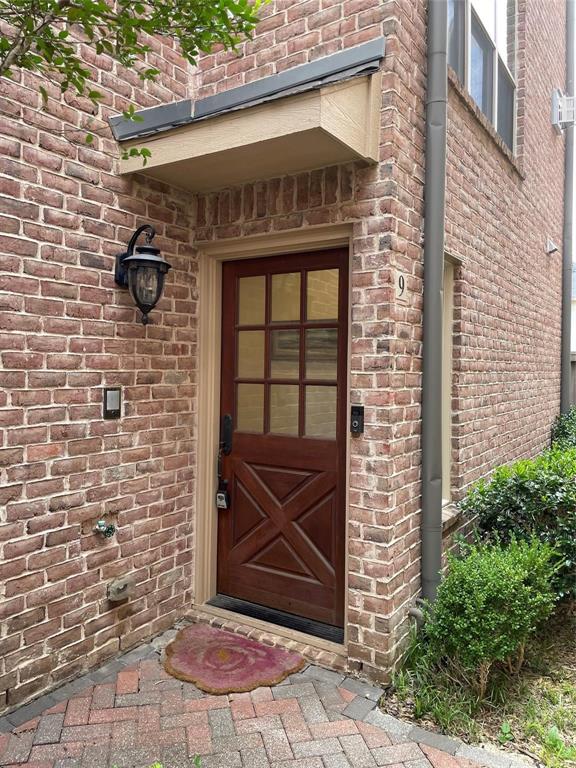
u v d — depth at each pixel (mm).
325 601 3211
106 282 2822
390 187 2680
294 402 3318
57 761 2123
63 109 2578
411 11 2857
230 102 2764
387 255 2682
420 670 2680
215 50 3281
